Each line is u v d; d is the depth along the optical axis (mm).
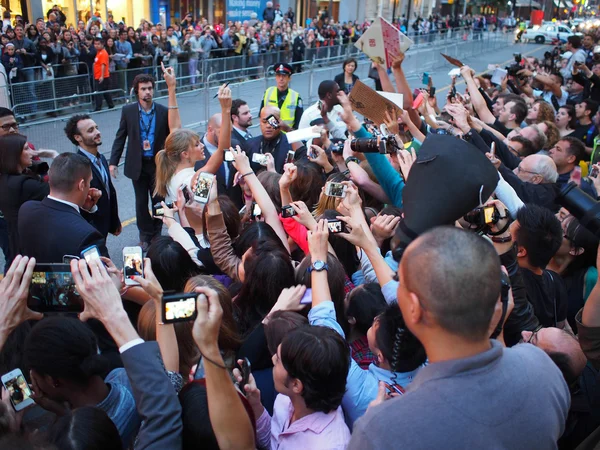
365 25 26812
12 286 2014
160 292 2199
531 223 2854
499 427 1252
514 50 32531
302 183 4207
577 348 2273
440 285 1274
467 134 4289
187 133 4891
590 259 3379
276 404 2271
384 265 2500
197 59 15797
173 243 3131
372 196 4297
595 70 10461
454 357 1312
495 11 51625
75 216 3352
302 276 2846
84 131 4883
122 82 12211
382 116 4242
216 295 1656
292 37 21000
